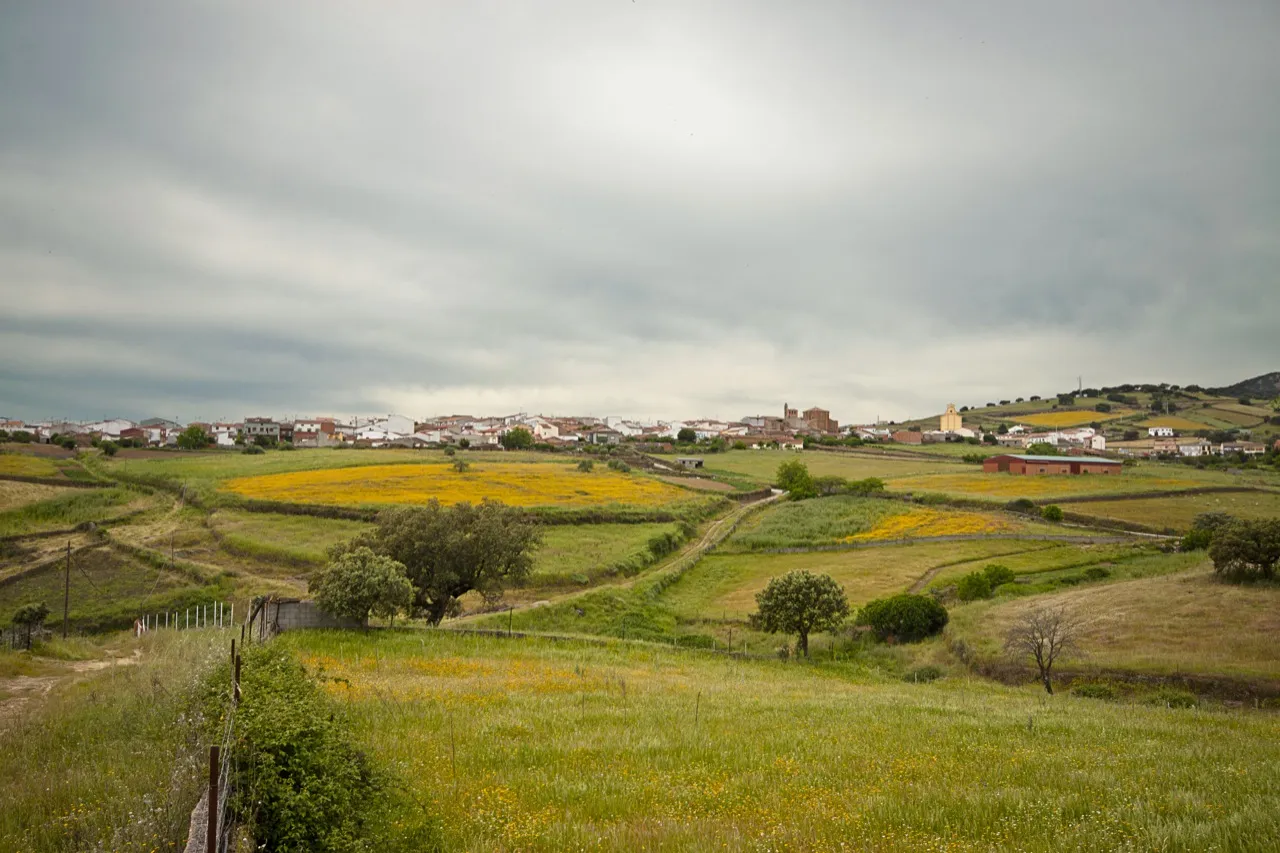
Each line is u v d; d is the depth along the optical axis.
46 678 23.56
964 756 16.66
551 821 11.59
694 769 15.15
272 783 9.77
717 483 132.75
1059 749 17.55
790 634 52.44
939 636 49.44
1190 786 13.50
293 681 13.55
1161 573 62.00
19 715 17.16
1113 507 95.38
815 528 90.50
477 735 17.94
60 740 14.91
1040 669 38.06
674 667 38.19
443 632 40.84
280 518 87.12
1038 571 65.75
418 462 134.50
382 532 51.50
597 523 92.12
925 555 75.19
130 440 159.38
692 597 66.06
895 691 34.47
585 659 37.72
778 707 24.56
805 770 15.18
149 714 16.42
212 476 110.44
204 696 12.95
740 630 54.91
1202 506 96.19
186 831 9.06
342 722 12.48
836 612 49.34
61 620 57.66
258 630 33.00
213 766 7.21
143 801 10.12
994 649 42.28
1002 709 26.03
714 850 9.96
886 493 110.19
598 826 11.39
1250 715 28.62
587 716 21.17
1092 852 9.88
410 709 20.92
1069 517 89.38
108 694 19.06
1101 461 135.50
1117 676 36.72
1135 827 10.68
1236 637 39.97
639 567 75.12
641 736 18.50
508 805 12.27
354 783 10.98
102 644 40.94
